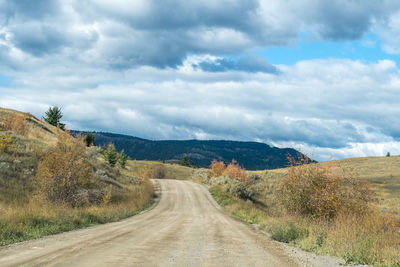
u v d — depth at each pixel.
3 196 21.89
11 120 48.66
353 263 7.93
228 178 56.00
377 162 99.00
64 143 27.05
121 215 21.61
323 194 17.77
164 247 8.90
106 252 7.52
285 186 19.17
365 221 13.27
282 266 7.11
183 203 38.03
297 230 12.86
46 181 23.55
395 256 7.74
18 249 7.73
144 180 51.41
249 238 12.60
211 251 8.62
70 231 12.49
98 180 36.34
